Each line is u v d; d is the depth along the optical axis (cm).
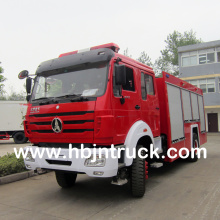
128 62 500
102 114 411
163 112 648
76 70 472
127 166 473
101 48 458
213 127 2667
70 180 582
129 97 479
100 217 404
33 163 474
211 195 501
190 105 868
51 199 506
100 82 435
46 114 469
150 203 464
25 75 536
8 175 663
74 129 433
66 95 454
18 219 405
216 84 2572
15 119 1772
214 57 2612
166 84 657
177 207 439
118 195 519
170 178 656
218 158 959
